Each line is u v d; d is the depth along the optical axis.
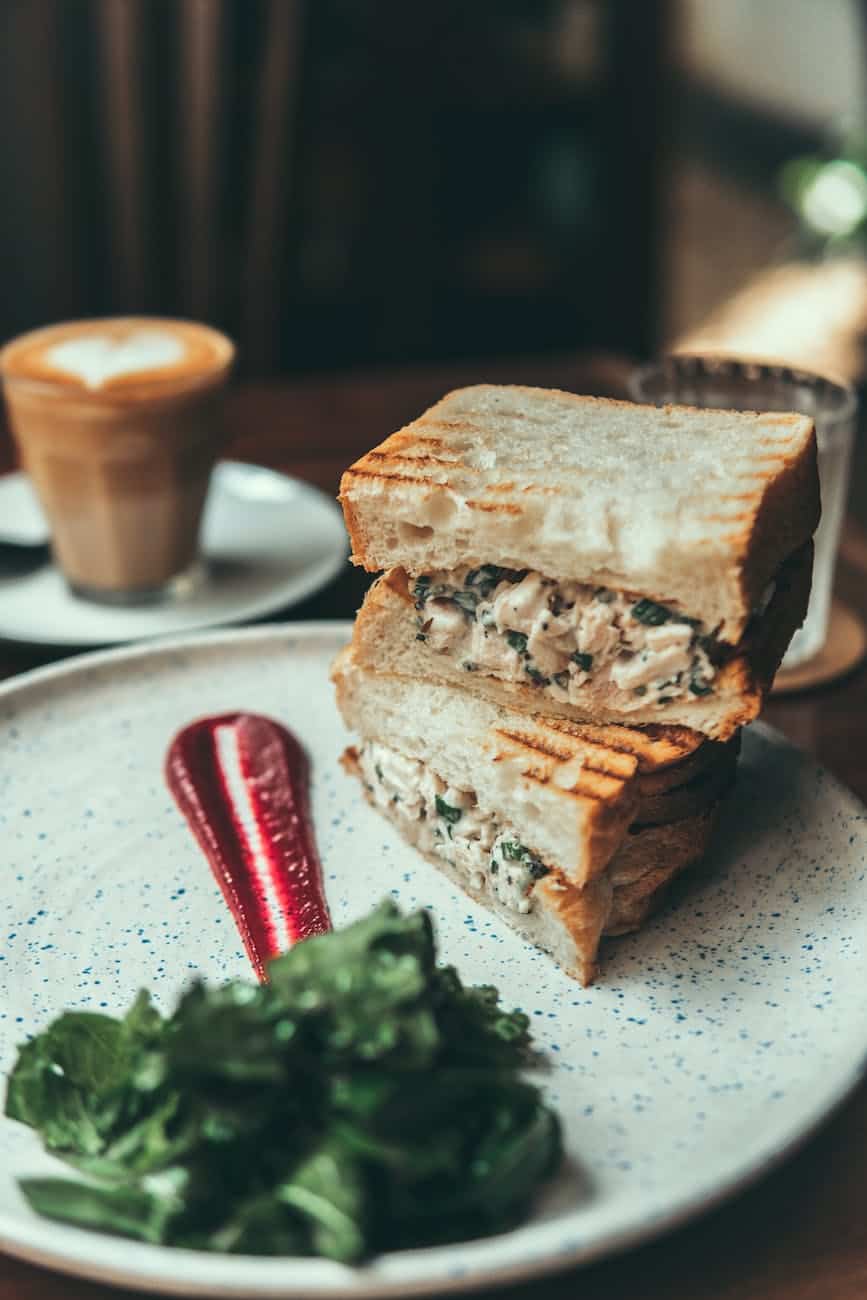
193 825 0.65
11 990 0.58
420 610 0.63
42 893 0.62
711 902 0.61
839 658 0.72
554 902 0.58
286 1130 0.50
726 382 0.73
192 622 0.75
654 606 0.60
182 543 0.78
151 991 0.58
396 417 0.92
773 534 0.60
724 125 2.07
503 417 0.67
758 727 0.67
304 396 0.94
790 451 0.63
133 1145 0.51
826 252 1.73
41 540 0.82
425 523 0.62
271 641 0.72
